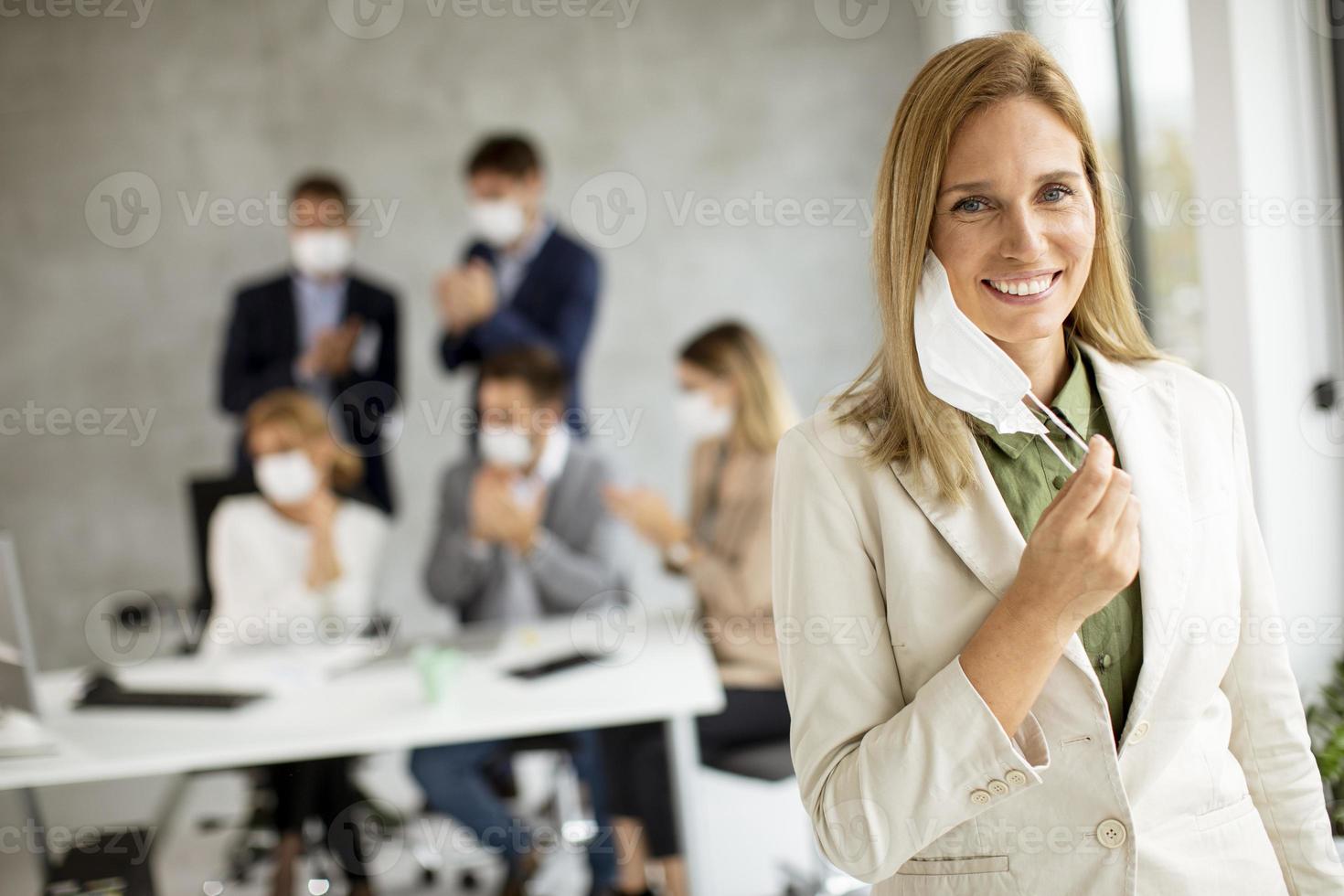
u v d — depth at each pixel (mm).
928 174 833
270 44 4180
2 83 4164
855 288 4309
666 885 2547
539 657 2709
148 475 4297
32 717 2367
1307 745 949
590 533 3330
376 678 2662
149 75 4180
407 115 4211
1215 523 893
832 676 877
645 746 2535
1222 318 1879
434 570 3438
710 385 2834
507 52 4207
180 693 2609
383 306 4180
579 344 4125
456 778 2771
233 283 4230
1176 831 880
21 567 4285
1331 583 1845
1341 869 953
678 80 4246
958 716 792
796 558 899
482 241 4156
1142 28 2678
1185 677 862
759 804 3416
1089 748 843
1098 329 953
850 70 4254
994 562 845
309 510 3258
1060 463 905
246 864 2961
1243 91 1795
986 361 814
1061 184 828
